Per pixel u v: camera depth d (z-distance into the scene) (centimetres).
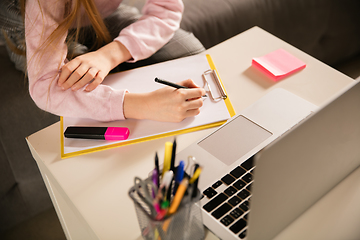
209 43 139
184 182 39
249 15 145
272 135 61
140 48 84
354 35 168
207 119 67
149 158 62
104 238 51
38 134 69
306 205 49
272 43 85
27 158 126
